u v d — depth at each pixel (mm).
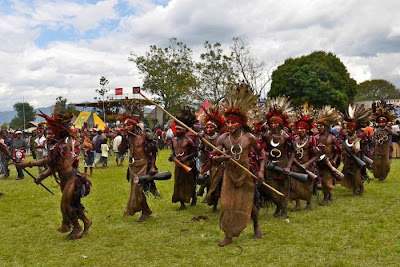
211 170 7473
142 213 7043
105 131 22297
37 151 13617
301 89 38094
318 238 5652
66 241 5867
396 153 17234
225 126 7230
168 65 39156
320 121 8453
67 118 5844
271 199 6898
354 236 5695
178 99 38594
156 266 4746
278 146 6934
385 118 10531
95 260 5000
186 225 6633
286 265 4641
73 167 5910
